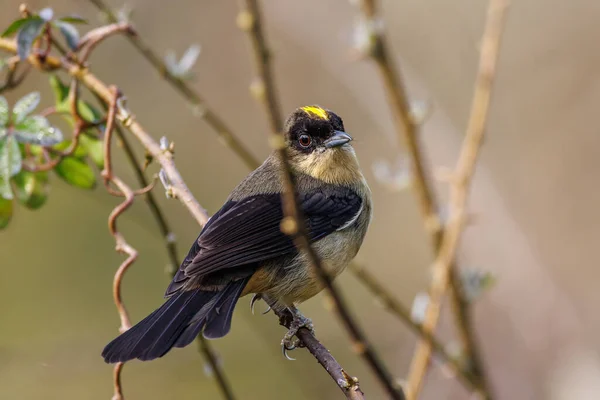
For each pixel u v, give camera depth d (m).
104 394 12.73
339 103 15.32
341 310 4.97
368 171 15.53
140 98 14.78
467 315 6.45
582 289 14.12
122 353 7.25
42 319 13.93
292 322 8.52
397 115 6.27
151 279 14.34
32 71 13.07
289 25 14.95
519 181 15.12
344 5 14.88
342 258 9.27
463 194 6.63
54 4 13.30
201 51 15.09
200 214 8.14
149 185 8.42
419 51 14.93
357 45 6.16
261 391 13.30
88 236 14.64
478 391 6.38
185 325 7.57
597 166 14.97
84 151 9.05
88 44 8.71
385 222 15.65
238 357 13.61
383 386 5.05
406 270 15.13
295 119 9.60
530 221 14.71
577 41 15.55
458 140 13.73
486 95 6.62
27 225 14.66
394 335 13.98
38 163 9.20
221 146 15.04
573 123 15.31
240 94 15.23
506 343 13.28
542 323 13.30
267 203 8.61
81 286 14.30
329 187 9.33
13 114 8.16
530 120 15.44
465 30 14.85
